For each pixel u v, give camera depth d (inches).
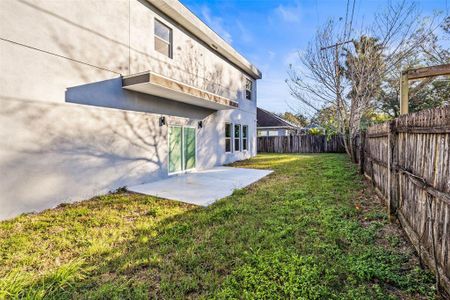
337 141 740.7
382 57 358.3
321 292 81.7
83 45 210.1
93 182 220.4
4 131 162.2
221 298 81.2
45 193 183.9
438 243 84.7
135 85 239.5
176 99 317.7
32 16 175.8
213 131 420.8
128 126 256.5
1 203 160.7
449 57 412.2
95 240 127.9
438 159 88.3
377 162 201.9
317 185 247.6
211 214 165.3
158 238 130.2
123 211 178.2
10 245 123.0
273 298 80.4
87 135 214.8
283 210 169.2
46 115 184.7
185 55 339.6
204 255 109.5
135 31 260.7
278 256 105.7
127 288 87.4
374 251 109.2
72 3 201.0
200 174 341.7
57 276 93.1
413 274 91.6
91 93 217.5
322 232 131.6
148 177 283.3
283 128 941.8
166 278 93.8
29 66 174.4
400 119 132.8
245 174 339.9
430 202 92.7
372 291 83.3
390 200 144.3
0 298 80.8
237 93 510.3
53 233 138.7
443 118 81.7
